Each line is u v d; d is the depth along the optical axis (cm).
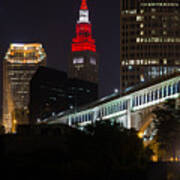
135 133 11900
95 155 10725
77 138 10938
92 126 11475
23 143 10806
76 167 9969
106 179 10400
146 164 11006
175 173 10838
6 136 10800
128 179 10662
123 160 10812
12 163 9862
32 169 9719
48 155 10375
